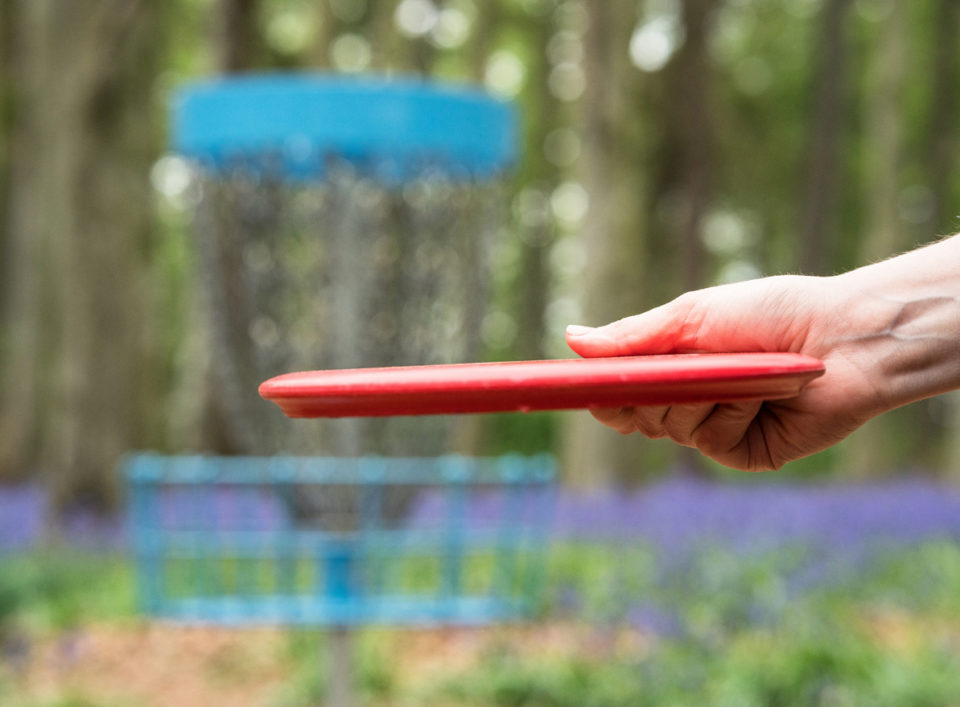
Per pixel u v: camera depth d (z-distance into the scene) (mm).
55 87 12719
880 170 18188
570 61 24734
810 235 21891
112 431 12305
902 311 1309
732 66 24562
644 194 21578
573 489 14406
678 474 19875
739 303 1338
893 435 24016
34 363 17078
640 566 8453
